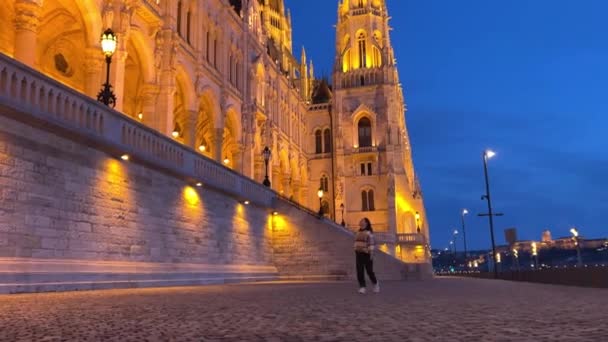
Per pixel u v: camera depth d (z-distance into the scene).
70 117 17.95
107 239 19.97
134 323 7.76
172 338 6.23
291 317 8.72
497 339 5.99
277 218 40.09
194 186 27.81
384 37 83.44
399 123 83.06
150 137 23.17
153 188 23.67
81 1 30.78
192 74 44.69
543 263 122.19
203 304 11.52
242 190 34.34
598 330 6.82
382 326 7.39
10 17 33.69
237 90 56.19
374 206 77.12
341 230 39.19
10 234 15.40
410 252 72.56
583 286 23.72
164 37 39.31
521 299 13.75
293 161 77.62
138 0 35.50
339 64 83.56
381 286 23.91
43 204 16.78
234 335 6.50
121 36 32.88
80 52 39.81
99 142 19.27
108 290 17.64
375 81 81.31
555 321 7.98
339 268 37.94
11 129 15.73
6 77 15.20
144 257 22.47
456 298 14.16
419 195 88.44
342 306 11.16
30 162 16.39
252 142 58.34
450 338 6.10
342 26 86.06
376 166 78.12
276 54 94.31
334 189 80.44
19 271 15.35
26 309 9.85
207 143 60.50
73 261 17.84
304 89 88.00
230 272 31.22
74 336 6.35
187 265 26.12
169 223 24.89
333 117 82.75
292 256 39.22
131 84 43.91
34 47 25.94
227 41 53.94
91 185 19.27
